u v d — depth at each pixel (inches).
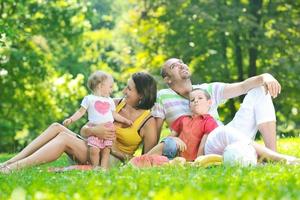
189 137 461.4
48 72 1560.0
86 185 314.5
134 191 289.9
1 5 1402.6
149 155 441.1
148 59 1647.4
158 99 490.3
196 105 463.8
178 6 1572.3
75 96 1612.9
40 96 1585.9
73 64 1695.4
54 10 1542.8
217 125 463.8
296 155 578.2
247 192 272.8
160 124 488.4
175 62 488.7
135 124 476.7
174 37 1590.8
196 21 1534.2
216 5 1535.4
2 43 914.1
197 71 1587.1
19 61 1477.6
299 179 322.3
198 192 264.1
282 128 1558.8
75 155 457.1
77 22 1611.7
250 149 421.7
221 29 1487.5
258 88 475.8
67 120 465.1
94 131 457.1
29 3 1504.7
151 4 1626.5
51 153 445.4
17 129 1647.4
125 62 1769.2
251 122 475.8
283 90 1520.7
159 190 288.7
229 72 1581.0
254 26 1491.1
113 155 469.1
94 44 1850.4
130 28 1689.2
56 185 326.0
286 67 1493.6
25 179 365.7
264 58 1553.9
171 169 380.2
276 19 1535.4
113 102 478.0
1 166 439.8
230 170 364.5
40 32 1534.2
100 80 472.4
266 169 369.4
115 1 2815.0
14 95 1563.7
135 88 476.1
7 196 296.8
